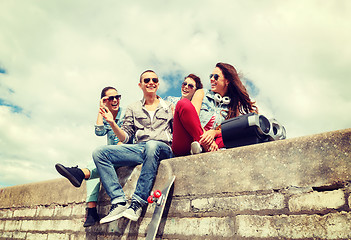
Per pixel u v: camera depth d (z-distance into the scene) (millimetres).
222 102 3479
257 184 2270
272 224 2115
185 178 2684
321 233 1921
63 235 3662
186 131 2895
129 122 3379
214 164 2547
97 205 3338
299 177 2107
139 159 3047
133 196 2797
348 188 1906
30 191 4508
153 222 2625
